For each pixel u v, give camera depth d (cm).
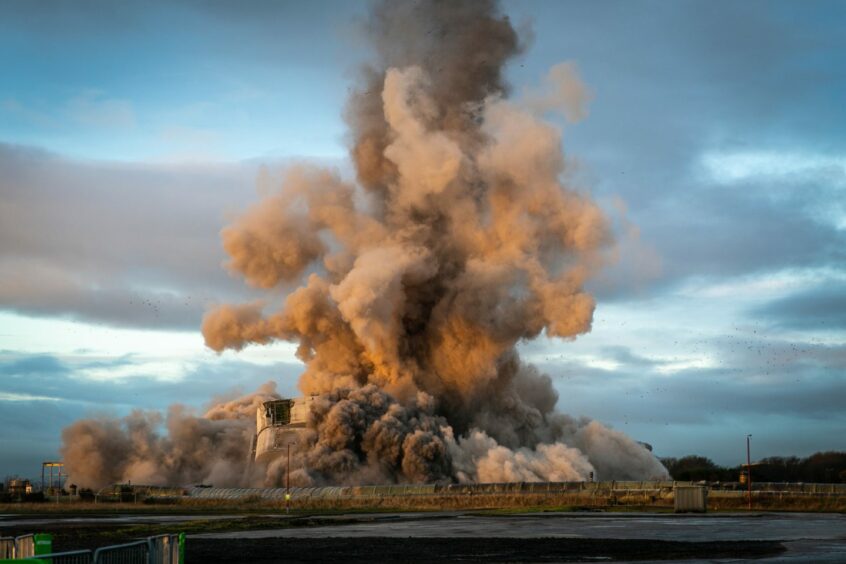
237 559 5359
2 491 17088
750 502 11138
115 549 2942
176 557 3447
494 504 12362
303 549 5994
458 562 5112
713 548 5775
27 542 3178
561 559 5234
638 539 6531
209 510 12275
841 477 14775
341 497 13400
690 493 10300
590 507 11475
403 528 7975
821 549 5659
